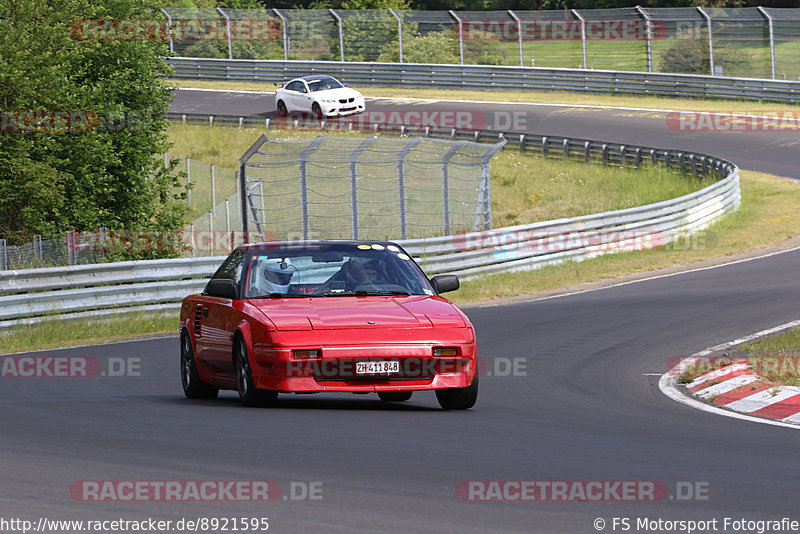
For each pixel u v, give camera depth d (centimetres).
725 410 3347
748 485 2108
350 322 3064
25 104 9038
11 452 2416
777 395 3509
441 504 1894
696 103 17600
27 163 8869
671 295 7025
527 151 15425
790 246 9556
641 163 14012
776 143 14800
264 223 11088
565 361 4553
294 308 3175
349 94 16712
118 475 2134
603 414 3219
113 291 6744
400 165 10119
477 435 2691
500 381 4025
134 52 10138
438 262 8275
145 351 5300
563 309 6619
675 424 3014
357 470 2186
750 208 11581
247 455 2352
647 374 4175
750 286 7238
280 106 17112
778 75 19012
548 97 18612
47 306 6369
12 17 9219
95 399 3559
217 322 3369
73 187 9556
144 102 10331
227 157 15725
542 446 2539
